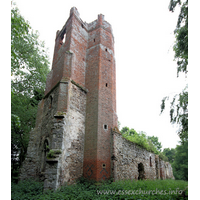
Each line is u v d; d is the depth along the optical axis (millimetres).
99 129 12625
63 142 10461
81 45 16172
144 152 19078
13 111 16250
